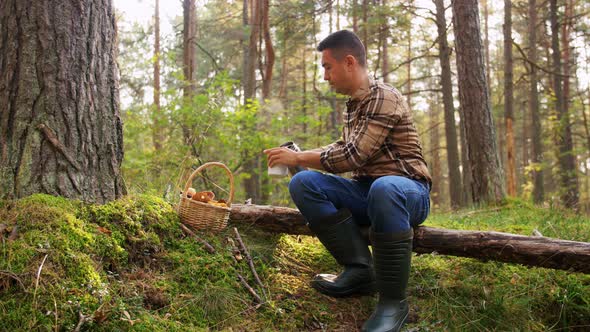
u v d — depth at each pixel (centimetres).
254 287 251
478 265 282
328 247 251
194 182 675
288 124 716
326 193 249
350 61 243
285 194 768
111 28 277
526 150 2261
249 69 942
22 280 192
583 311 250
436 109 2598
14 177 241
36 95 247
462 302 249
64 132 250
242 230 296
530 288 262
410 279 269
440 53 1096
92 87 262
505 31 1125
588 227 364
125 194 277
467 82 656
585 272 238
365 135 234
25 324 180
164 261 246
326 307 243
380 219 218
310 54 2052
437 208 827
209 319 220
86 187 254
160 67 1191
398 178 228
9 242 204
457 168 1087
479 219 465
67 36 253
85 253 218
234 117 643
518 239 249
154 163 596
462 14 658
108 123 268
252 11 1165
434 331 229
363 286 250
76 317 188
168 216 271
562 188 1280
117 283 218
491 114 659
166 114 629
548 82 1616
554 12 1325
